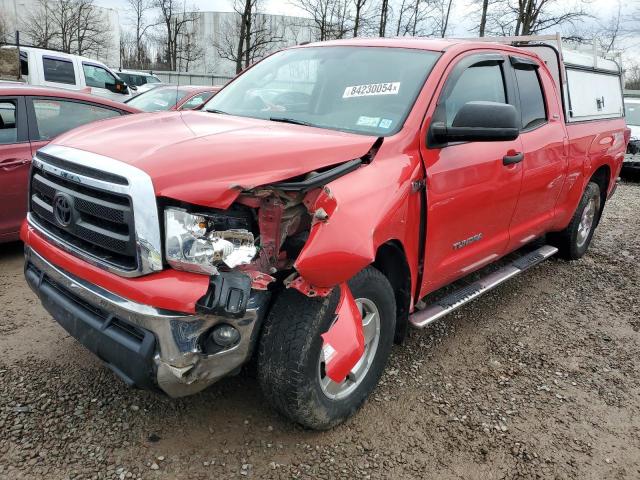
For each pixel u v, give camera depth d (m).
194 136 2.71
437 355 3.85
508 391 3.48
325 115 3.38
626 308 4.98
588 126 5.45
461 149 3.46
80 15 32.28
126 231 2.35
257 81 3.97
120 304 2.35
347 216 2.49
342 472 2.68
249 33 23.92
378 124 3.19
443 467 2.77
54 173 2.66
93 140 2.73
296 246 2.58
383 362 3.17
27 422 2.84
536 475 2.77
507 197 3.99
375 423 3.05
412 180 3.00
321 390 2.75
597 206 6.18
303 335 2.54
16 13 29.86
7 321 3.90
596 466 2.88
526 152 4.13
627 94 19.36
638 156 12.94
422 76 3.38
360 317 2.74
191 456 2.70
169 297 2.24
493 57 3.97
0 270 4.90
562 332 4.39
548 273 5.74
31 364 3.35
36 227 2.93
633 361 4.01
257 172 2.42
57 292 2.75
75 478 2.51
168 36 34.22
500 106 3.10
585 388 3.59
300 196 2.50
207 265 2.27
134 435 2.81
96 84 12.16
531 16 20.06
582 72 5.75
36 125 5.24
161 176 2.29
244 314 2.31
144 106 9.53
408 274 3.22
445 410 3.22
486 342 4.11
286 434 2.90
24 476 2.50
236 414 3.03
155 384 2.39
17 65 10.55
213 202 2.27
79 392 3.11
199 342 2.35
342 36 24.08
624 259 6.44
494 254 4.24
